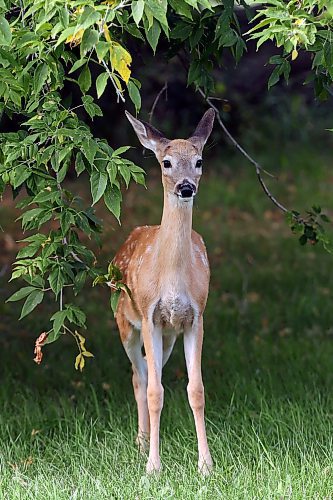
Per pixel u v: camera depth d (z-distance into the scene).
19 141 8.78
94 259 9.27
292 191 25.89
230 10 9.18
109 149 8.48
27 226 9.03
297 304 17.00
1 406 12.25
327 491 9.09
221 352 14.39
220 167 27.77
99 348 14.73
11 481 9.57
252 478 9.38
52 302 17.14
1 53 8.11
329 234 21.55
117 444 10.71
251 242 21.55
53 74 8.66
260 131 29.03
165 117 27.84
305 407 11.62
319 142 29.53
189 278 10.12
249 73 29.08
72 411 11.78
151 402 10.21
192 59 10.44
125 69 7.66
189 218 10.01
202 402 10.20
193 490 9.24
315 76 10.07
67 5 7.68
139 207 24.34
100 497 8.95
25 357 14.46
